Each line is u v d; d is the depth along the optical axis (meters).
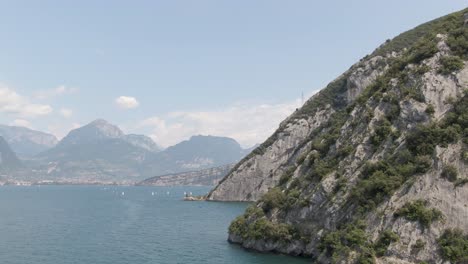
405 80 65.94
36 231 95.19
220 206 168.75
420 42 73.62
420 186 51.25
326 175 66.38
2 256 67.25
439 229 47.19
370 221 53.22
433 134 55.47
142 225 106.56
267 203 73.00
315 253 60.72
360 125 68.94
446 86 59.91
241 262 61.06
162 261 63.09
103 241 81.06
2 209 157.00
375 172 57.62
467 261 44.00
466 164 50.12
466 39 64.75
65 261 63.72
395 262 47.09
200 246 74.56
